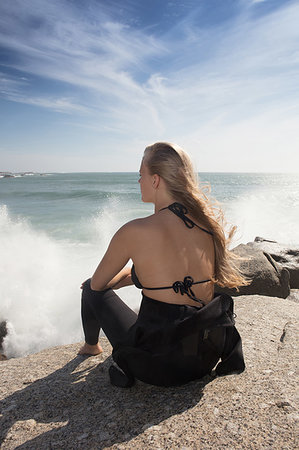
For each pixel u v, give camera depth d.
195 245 1.57
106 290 1.98
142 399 1.83
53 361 2.52
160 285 1.53
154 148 1.66
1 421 1.80
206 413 1.60
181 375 1.66
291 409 1.54
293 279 5.77
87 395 1.96
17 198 31.42
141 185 1.73
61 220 17.48
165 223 1.54
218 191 37.25
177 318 1.52
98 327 2.32
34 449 1.55
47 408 1.88
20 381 2.24
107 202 26.86
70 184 63.69
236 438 1.41
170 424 1.57
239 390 1.75
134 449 1.44
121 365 1.82
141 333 1.63
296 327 2.60
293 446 1.32
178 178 1.59
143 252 1.53
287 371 1.90
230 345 1.87
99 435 1.58
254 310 3.14
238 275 1.78
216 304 1.60
